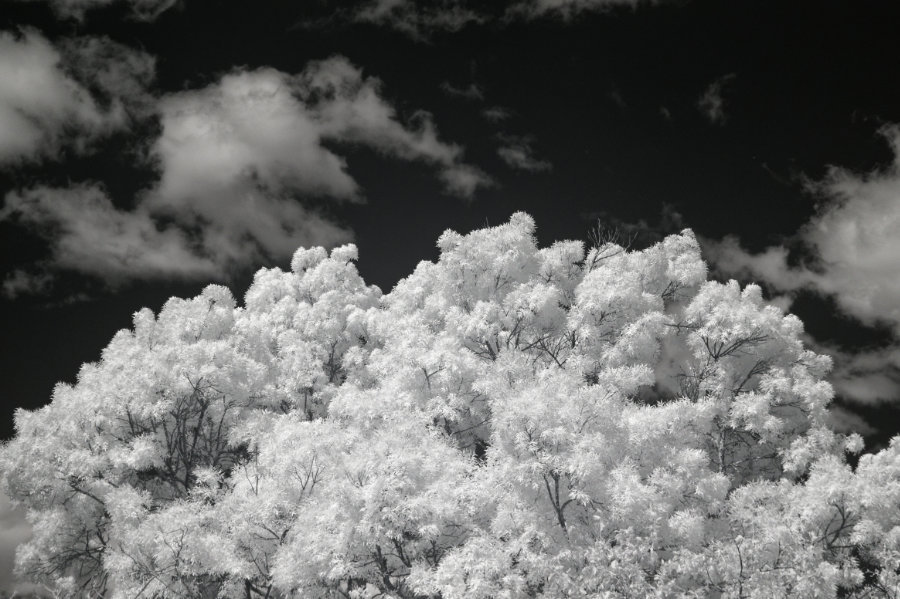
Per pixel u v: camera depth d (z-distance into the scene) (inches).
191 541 555.8
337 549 507.2
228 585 585.0
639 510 513.7
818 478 590.9
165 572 556.4
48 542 652.1
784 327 770.8
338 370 884.0
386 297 984.3
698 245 840.9
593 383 720.3
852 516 585.3
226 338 820.6
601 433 530.0
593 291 727.7
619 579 490.9
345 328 895.7
